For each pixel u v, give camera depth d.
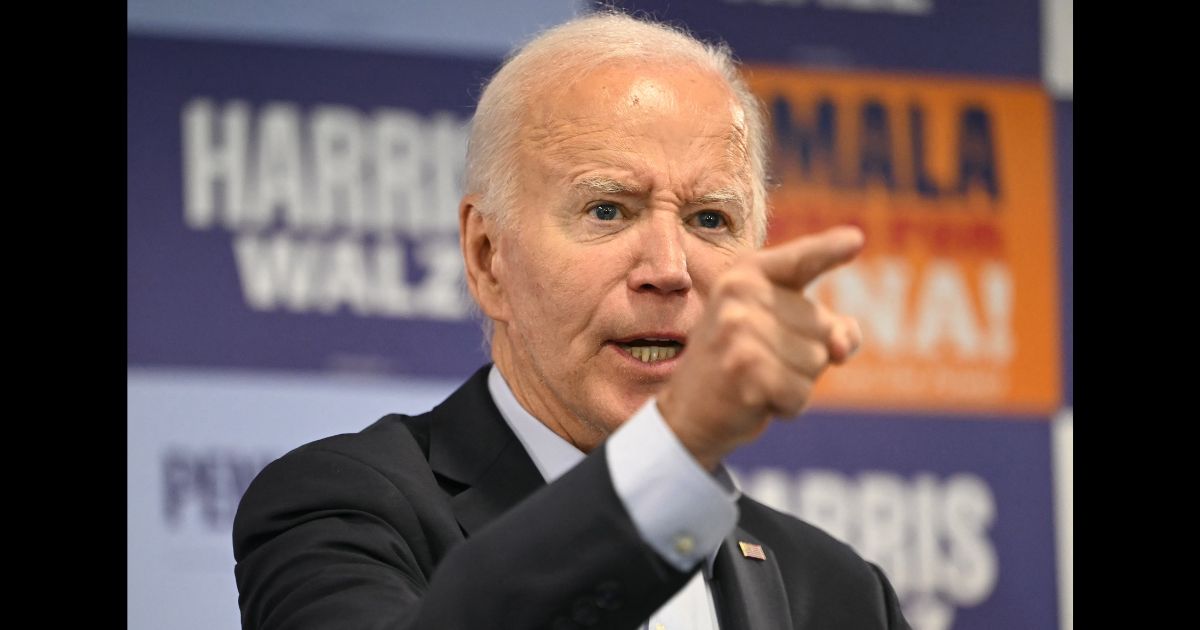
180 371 15.00
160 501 14.76
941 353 16.72
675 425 6.89
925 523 16.47
